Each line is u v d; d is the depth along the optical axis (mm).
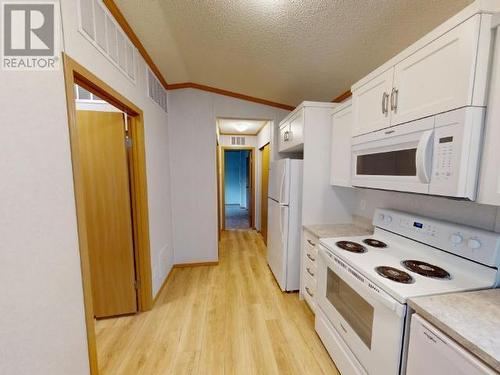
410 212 1646
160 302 2373
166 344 1790
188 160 3090
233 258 3578
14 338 799
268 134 3848
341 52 1893
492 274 1057
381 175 1416
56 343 972
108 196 1999
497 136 838
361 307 1293
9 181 780
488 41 860
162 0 1479
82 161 1926
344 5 1386
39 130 895
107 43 1447
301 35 1751
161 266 2594
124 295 2113
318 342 1812
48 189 932
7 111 780
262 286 2703
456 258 1223
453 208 1338
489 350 663
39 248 891
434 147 1032
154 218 2385
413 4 1274
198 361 1631
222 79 2787
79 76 1185
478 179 912
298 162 2418
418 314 912
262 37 1834
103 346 1771
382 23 1478
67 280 1031
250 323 2043
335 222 2391
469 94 880
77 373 1098
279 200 2578
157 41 1965
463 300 937
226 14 1591
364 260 1364
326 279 1687
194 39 1912
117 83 1591
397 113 1267
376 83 1439
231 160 9266
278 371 1550
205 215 3207
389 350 1038
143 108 2098
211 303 2355
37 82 891
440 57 1001
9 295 779
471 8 859
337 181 2115
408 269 1236
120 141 1969
